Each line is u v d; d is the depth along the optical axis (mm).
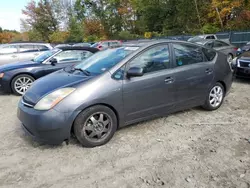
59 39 40719
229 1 24500
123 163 2857
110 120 3314
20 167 2828
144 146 3256
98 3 40812
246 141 3303
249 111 4504
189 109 4652
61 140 3080
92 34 40062
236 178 2494
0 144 3432
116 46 4168
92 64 3779
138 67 3338
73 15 43812
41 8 43125
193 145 3246
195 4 26141
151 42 3771
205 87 4254
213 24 26656
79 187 2439
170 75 3752
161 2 31047
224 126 3842
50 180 2570
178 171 2658
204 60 4293
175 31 28391
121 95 3309
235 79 7543
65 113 2982
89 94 3084
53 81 3459
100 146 3281
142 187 2408
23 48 9477
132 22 39500
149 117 3697
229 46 11906
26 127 3223
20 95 6434
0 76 6273
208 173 2600
